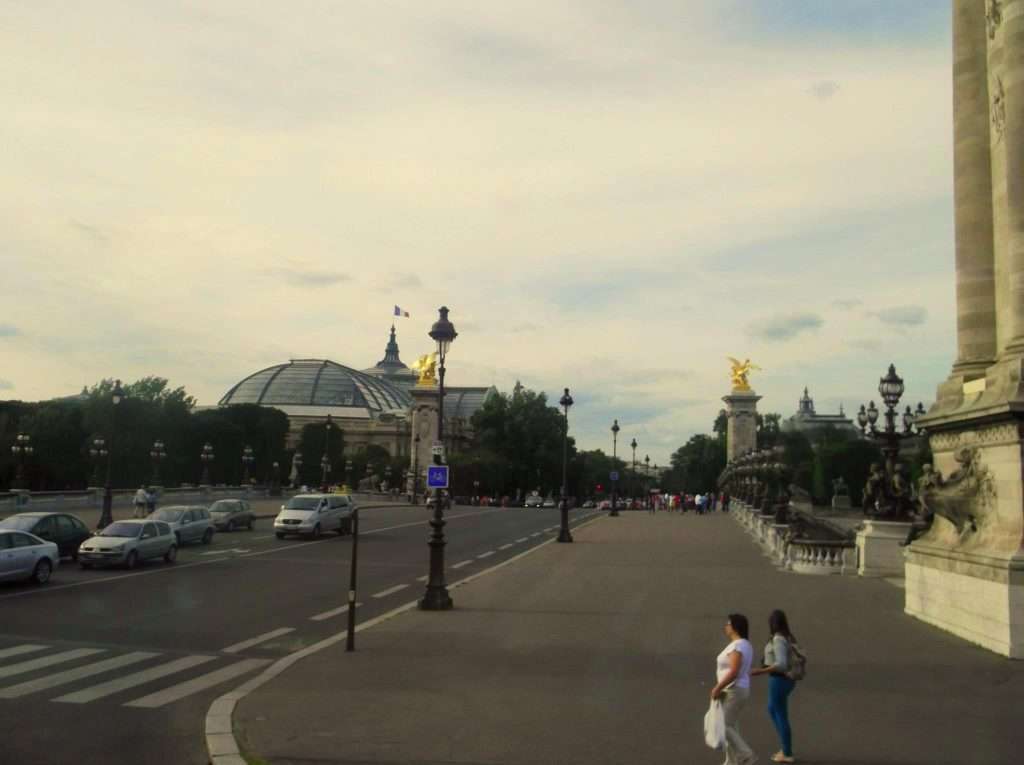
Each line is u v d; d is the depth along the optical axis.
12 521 32.78
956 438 19.20
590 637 18.36
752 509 58.41
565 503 47.44
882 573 30.39
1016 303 17.23
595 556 38.62
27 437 65.00
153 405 102.75
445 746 10.60
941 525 20.52
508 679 14.29
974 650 16.64
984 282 20.08
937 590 19.58
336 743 10.71
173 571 31.81
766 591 26.34
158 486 75.31
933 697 12.99
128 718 12.16
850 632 18.84
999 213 19.48
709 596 25.16
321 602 24.61
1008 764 9.87
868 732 11.16
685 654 16.52
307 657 16.11
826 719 11.78
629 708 12.42
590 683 14.02
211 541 44.69
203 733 11.47
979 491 17.77
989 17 19.59
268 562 35.56
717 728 9.27
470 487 129.00
